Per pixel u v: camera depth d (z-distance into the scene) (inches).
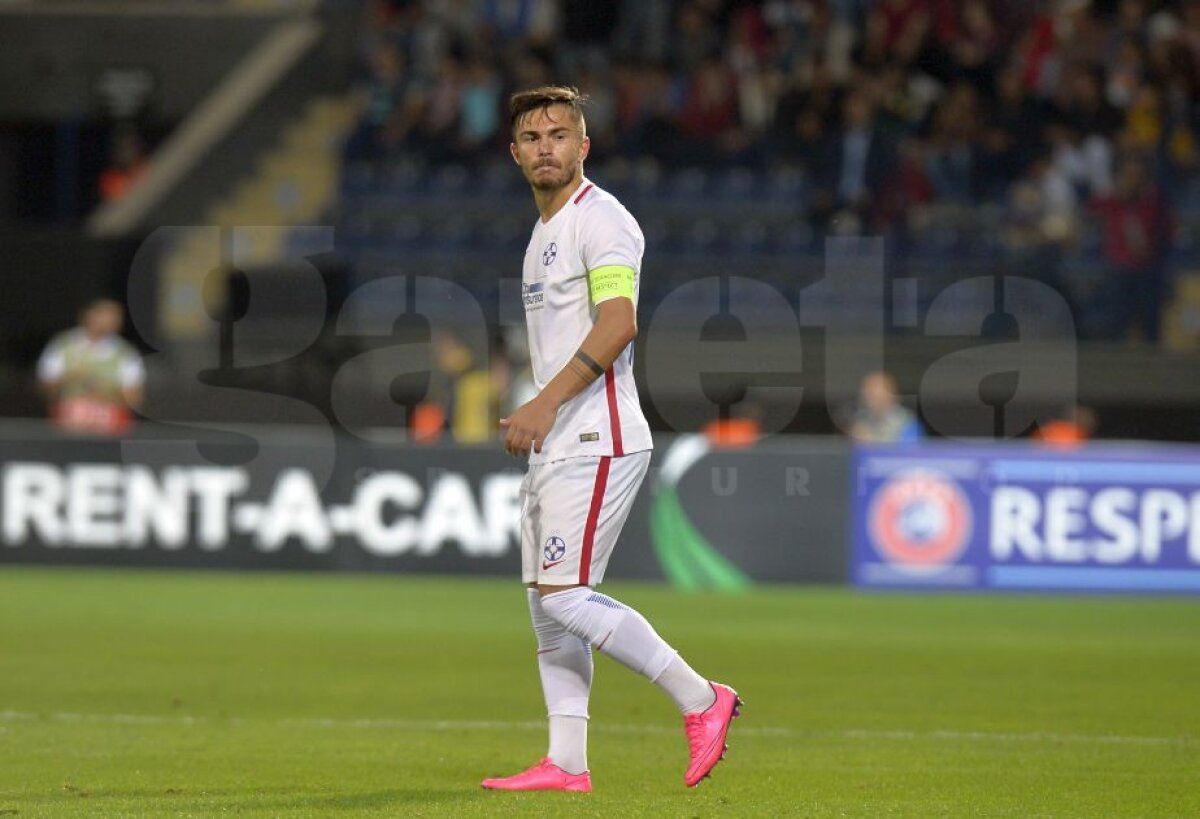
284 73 3358.8
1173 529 1956.2
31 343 3009.4
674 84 3016.7
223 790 746.2
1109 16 3107.8
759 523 1975.9
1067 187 2812.5
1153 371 2620.6
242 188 3233.3
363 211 3004.4
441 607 1716.3
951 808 717.3
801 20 2999.5
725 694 723.4
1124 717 1056.2
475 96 3026.6
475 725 992.9
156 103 3528.5
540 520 724.0
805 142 2928.2
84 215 3560.5
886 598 1893.5
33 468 1998.0
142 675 1219.9
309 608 1691.7
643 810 692.7
